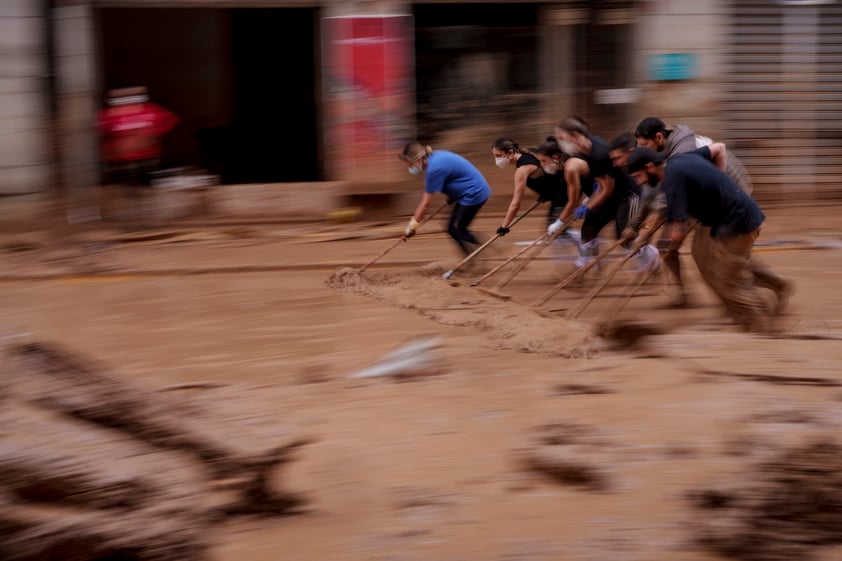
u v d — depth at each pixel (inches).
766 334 299.3
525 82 538.9
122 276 402.3
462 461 210.4
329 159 526.3
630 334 300.4
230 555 172.7
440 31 527.5
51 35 494.6
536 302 331.3
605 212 367.9
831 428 215.8
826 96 554.3
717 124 548.7
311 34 617.3
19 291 380.2
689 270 392.2
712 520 180.4
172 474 187.9
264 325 325.4
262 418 233.8
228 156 614.2
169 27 593.3
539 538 176.9
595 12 530.3
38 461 177.6
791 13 543.2
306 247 457.7
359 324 323.0
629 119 542.6
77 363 217.5
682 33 536.1
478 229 488.7
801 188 561.3
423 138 537.0
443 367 273.4
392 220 520.4
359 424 231.8
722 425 221.9
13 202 499.5
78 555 167.2
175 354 295.6
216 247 458.3
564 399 244.1
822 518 179.0
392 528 181.9
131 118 504.7
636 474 200.8
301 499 193.3
